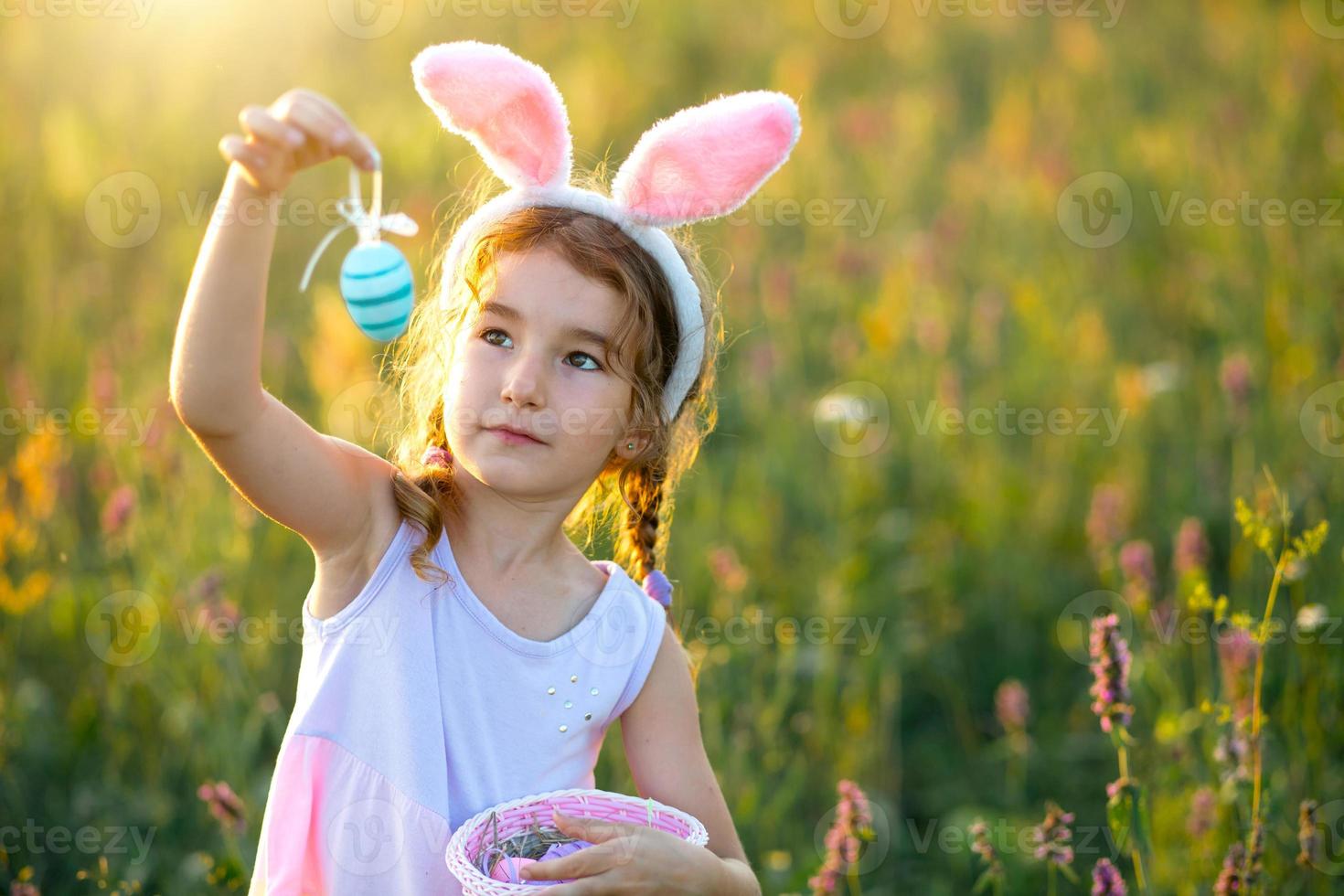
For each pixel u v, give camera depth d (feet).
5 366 14.05
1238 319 16.14
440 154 17.92
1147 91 24.61
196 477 11.32
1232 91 23.98
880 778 11.05
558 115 5.35
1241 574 11.35
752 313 16.55
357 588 5.23
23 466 10.13
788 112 5.43
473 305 5.22
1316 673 9.43
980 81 25.44
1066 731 12.15
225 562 10.87
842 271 16.93
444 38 22.31
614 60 22.48
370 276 4.68
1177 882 8.70
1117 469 14.48
